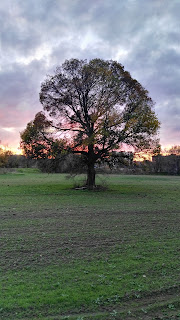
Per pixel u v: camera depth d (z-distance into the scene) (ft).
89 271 21.57
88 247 27.78
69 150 85.30
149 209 52.95
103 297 17.49
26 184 115.03
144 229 36.11
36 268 21.99
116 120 81.10
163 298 17.57
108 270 21.80
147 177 196.54
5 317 15.19
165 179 170.40
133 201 64.80
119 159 89.76
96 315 15.52
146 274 21.16
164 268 22.36
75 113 89.86
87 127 87.30
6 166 282.56
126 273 21.25
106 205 57.77
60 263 23.18
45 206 55.83
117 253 25.99
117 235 32.76
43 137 86.43
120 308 16.38
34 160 90.74
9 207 54.13
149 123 80.43
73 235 32.42
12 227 36.37
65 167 93.61
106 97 85.66
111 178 175.01
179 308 16.48
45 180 145.48
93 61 87.86
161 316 15.55
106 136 80.43
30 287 18.62
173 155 273.33
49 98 89.30
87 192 83.92
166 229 36.24
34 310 15.94
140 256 25.21
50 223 39.22
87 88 86.74
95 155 88.58
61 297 17.29
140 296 17.71
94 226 37.55
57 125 89.35
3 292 17.87
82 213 47.85
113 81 84.79
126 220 42.06
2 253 25.53
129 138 83.97
